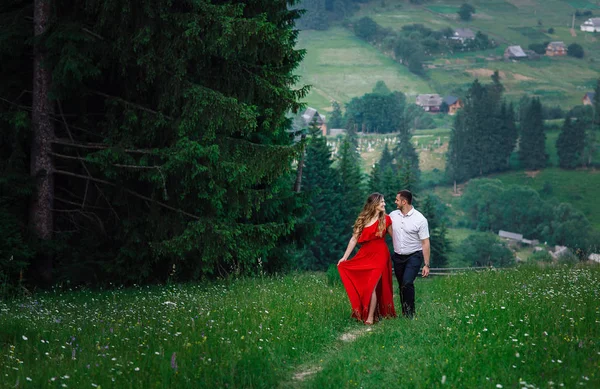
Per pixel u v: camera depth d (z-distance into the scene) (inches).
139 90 546.9
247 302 399.5
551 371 220.2
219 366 238.7
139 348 267.6
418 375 223.3
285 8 654.5
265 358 255.0
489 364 232.1
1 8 566.6
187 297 431.5
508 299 374.0
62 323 331.9
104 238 593.0
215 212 556.7
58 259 583.2
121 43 511.2
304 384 231.0
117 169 531.5
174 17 505.0
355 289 354.3
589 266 740.0
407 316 354.6
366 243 358.0
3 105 542.3
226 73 557.0
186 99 522.9
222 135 538.3
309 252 2089.1
